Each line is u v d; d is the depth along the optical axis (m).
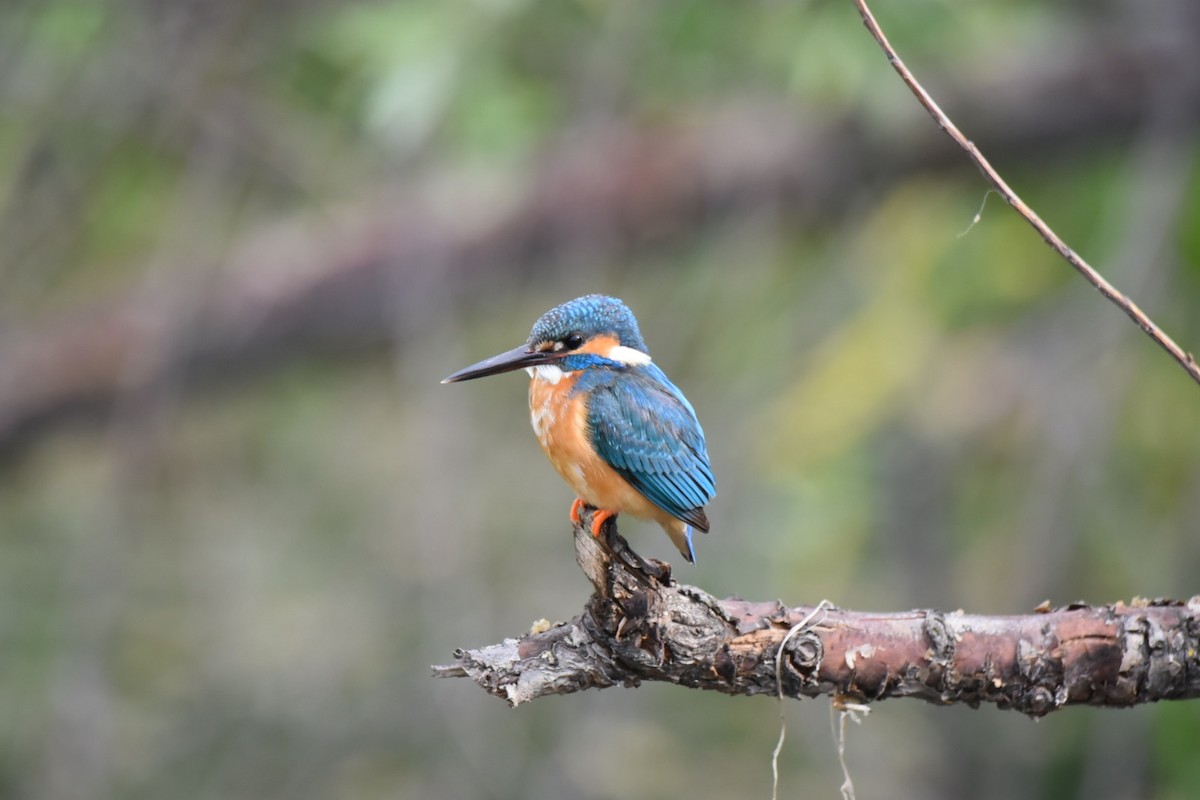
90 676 11.90
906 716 15.55
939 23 11.52
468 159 12.56
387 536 14.96
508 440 15.27
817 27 11.27
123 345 14.00
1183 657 6.14
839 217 14.14
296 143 13.35
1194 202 12.57
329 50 12.41
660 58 12.52
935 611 6.22
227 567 14.87
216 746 13.95
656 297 14.42
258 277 13.86
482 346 15.38
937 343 13.23
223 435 15.14
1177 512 12.46
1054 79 13.38
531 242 13.81
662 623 5.86
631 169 13.69
